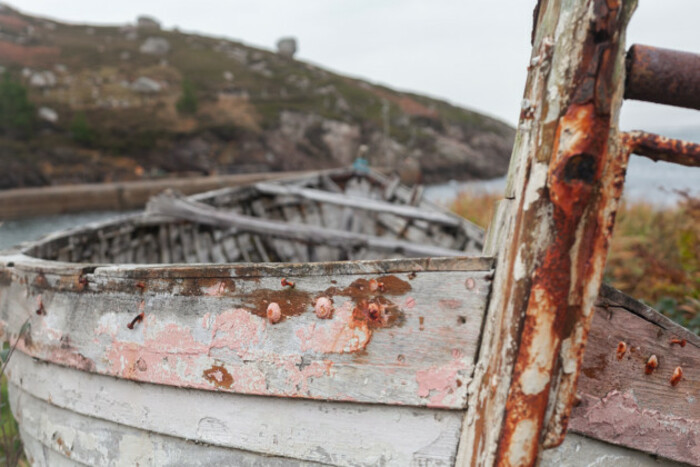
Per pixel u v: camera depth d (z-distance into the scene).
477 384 1.18
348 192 7.29
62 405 1.81
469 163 53.88
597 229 1.06
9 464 2.34
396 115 58.00
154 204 4.51
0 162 31.75
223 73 57.00
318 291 1.35
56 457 1.93
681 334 1.39
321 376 1.34
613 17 0.99
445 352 1.23
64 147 36.75
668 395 1.40
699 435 1.44
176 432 1.53
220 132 44.66
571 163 1.01
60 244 3.15
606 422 1.33
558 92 1.04
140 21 68.25
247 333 1.42
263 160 44.34
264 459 1.43
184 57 59.09
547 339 1.06
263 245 5.62
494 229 1.25
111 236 3.91
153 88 49.22
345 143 50.06
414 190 6.71
